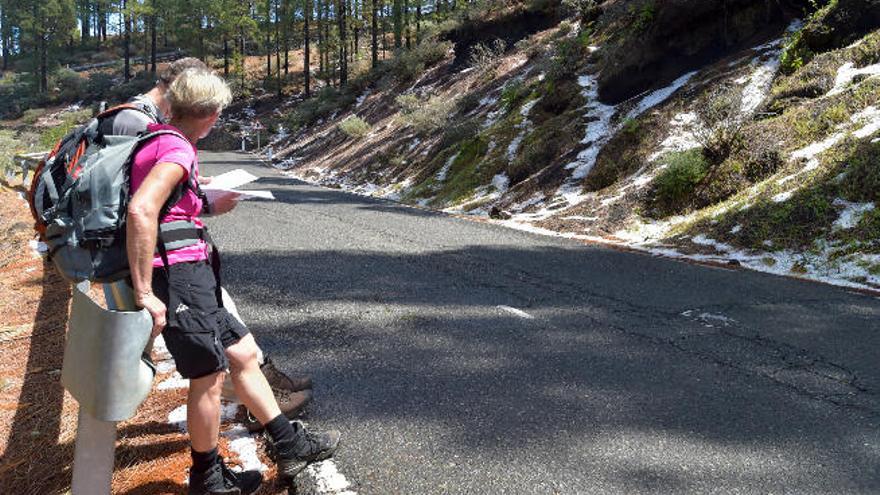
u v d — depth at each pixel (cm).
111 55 8662
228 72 6756
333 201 1477
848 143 898
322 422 320
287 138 4406
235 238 877
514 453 288
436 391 359
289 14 6125
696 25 1409
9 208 1125
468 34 3028
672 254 835
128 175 210
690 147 1140
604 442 301
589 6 2119
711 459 287
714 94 1147
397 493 256
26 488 268
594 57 1766
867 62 1053
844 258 727
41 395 364
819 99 1043
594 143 1382
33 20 7400
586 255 806
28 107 6988
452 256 775
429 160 1973
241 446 295
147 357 211
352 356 417
